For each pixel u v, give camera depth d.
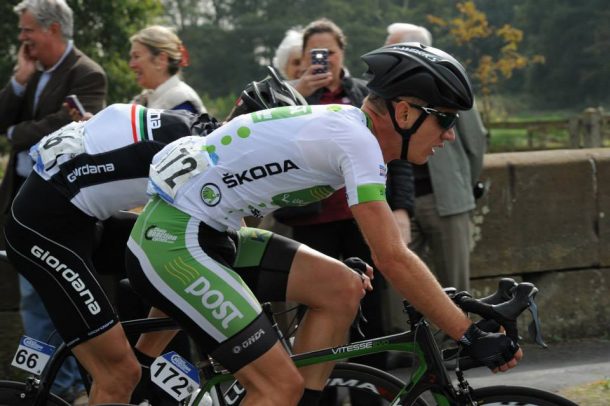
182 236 2.77
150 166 2.92
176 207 2.80
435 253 4.96
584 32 67.19
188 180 2.79
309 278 2.99
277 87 3.39
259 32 85.69
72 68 4.46
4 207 4.55
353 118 2.74
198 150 2.81
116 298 3.70
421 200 4.91
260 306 2.81
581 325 5.83
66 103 4.23
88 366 3.13
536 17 70.12
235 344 2.74
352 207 2.68
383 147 2.82
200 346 2.84
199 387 3.02
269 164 2.75
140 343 3.25
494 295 2.76
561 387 4.57
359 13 84.12
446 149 4.88
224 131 2.82
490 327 2.70
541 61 35.34
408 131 2.75
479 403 2.83
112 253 3.49
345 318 2.99
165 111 3.21
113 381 3.11
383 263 2.66
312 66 4.15
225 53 86.25
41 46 4.42
